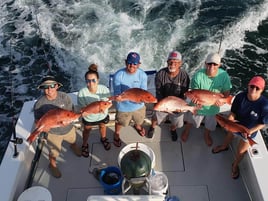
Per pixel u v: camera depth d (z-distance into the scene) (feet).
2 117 21.08
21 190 11.37
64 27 27.12
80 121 13.50
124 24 27.07
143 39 25.85
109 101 10.89
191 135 13.41
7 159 11.32
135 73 11.68
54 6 29.22
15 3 29.84
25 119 12.69
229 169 12.22
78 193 11.64
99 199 9.18
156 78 11.96
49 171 12.28
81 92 11.72
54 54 24.99
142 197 9.21
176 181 11.89
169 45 25.39
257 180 10.62
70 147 13.07
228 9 28.22
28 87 22.81
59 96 11.16
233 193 11.52
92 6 28.78
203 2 28.84
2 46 25.91
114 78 11.83
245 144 10.96
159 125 13.82
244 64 23.85
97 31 26.55
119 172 10.98
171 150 12.92
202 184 11.78
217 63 11.02
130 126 13.80
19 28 27.45
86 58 24.54
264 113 10.40
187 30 26.55
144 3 28.81
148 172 9.30
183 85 11.85
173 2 28.84
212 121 12.25
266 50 24.71
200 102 10.96
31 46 25.88
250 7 28.17
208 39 25.72
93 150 12.98
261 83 10.11
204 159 12.57
